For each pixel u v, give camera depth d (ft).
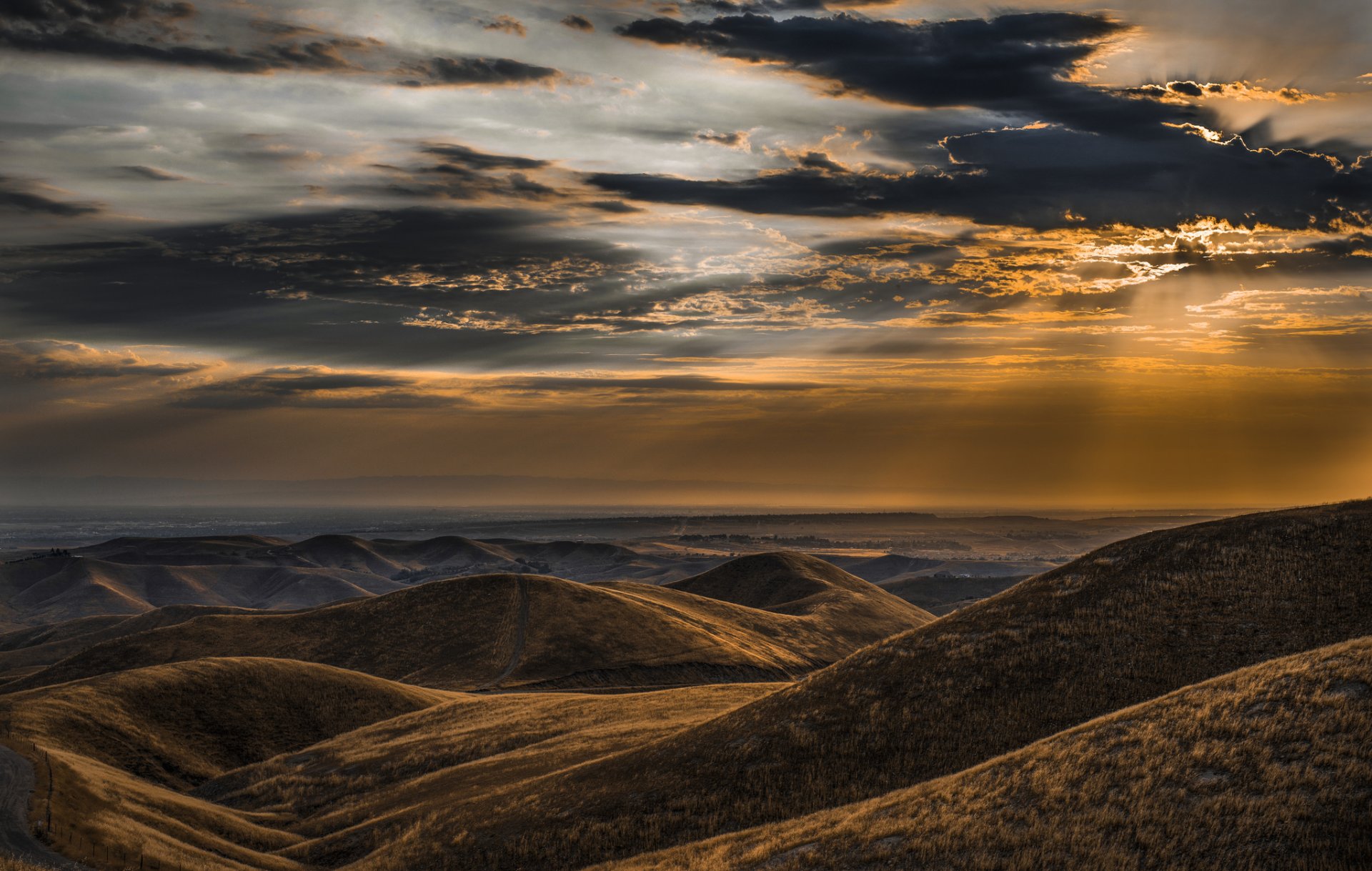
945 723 133.18
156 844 139.54
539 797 150.41
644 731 199.93
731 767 137.08
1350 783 78.18
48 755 179.93
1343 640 130.41
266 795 219.00
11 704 258.78
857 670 155.12
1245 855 75.10
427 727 255.09
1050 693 133.69
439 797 177.68
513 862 129.70
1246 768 84.99
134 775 235.20
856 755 131.95
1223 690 100.63
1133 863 78.95
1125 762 93.35
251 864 149.38
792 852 100.48
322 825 184.34
